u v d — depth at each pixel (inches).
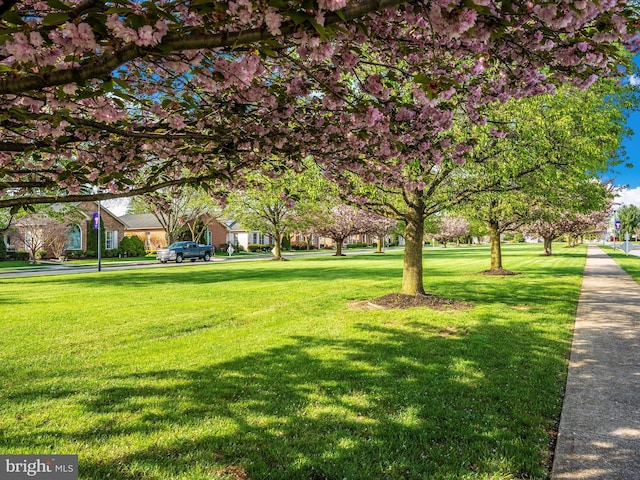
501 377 178.4
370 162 143.2
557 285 498.6
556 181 356.8
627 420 135.4
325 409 148.6
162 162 144.3
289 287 510.0
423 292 386.9
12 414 145.9
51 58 62.1
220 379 179.9
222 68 82.4
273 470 111.5
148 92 110.2
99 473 110.3
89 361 207.9
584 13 74.5
